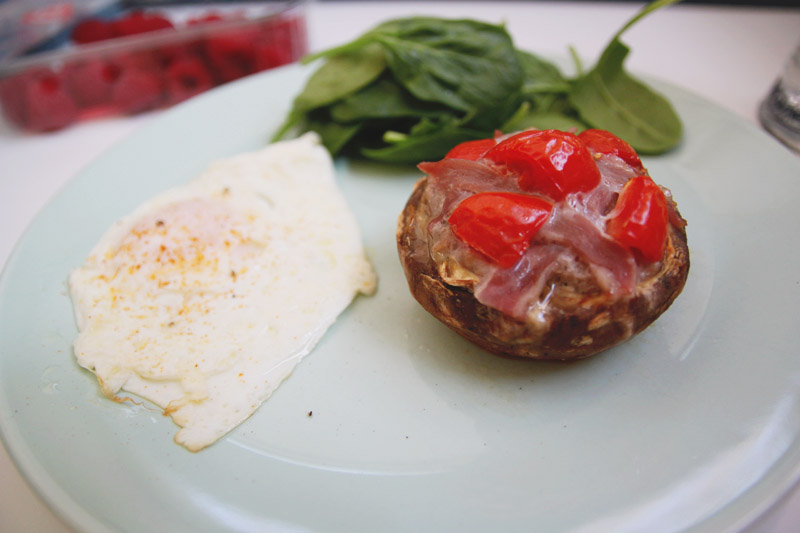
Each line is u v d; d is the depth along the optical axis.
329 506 0.16
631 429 0.16
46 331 0.19
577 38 0.35
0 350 0.18
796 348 0.17
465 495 0.16
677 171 0.23
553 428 0.17
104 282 0.20
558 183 0.16
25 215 0.26
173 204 0.22
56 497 0.15
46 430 0.17
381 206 0.24
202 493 0.16
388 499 0.16
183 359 0.18
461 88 0.24
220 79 0.32
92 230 0.22
